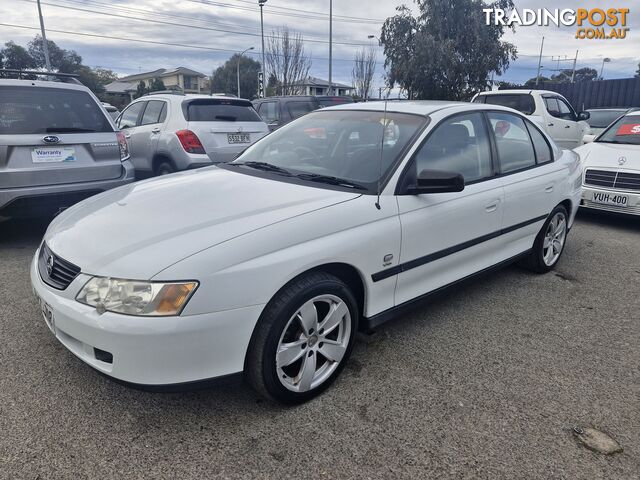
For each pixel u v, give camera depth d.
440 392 2.66
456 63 19.33
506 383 2.76
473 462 2.16
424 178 2.79
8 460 2.09
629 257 5.12
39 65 56.94
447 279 3.33
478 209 3.38
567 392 2.70
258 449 2.21
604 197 6.26
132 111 7.66
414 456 2.19
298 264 2.32
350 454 2.19
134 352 2.06
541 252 4.38
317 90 57.41
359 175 2.96
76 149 4.78
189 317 2.06
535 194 3.98
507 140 3.86
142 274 2.08
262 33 26.73
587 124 11.61
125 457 2.14
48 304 2.33
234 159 3.71
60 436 2.25
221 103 6.75
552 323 3.53
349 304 2.64
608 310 3.78
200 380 2.17
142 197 2.84
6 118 4.42
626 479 2.09
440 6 19.45
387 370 2.86
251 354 2.31
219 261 2.13
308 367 2.50
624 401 2.63
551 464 2.16
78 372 2.75
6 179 4.36
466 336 3.30
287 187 2.86
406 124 3.22
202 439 2.26
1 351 2.94
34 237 5.25
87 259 2.26
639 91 16.98
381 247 2.73
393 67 20.56
